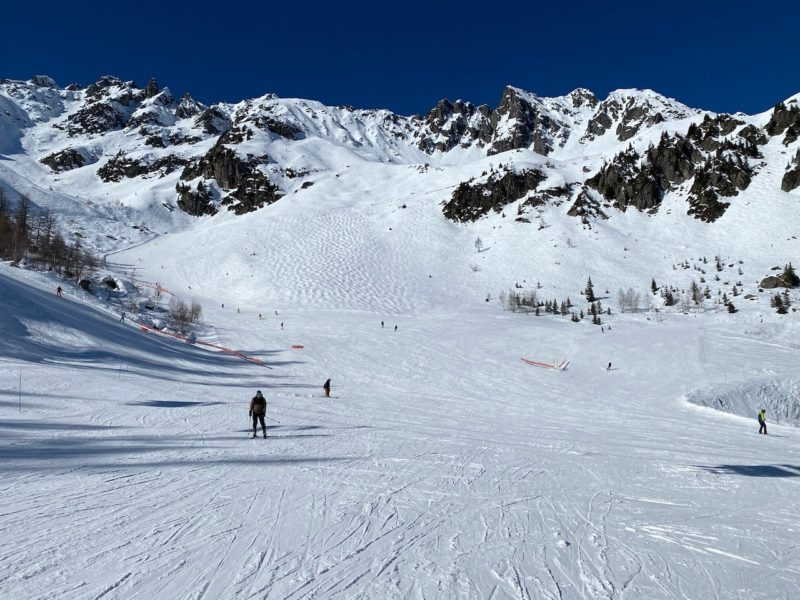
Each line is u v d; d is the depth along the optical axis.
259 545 7.84
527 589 6.67
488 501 10.67
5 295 40.56
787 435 25.92
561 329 75.19
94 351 37.94
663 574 7.23
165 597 6.09
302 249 140.88
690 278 108.38
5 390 23.02
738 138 155.62
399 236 151.75
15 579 6.35
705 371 49.53
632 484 12.62
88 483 10.93
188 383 34.09
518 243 140.62
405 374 47.81
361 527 8.83
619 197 156.00
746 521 9.70
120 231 176.75
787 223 122.19
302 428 20.45
